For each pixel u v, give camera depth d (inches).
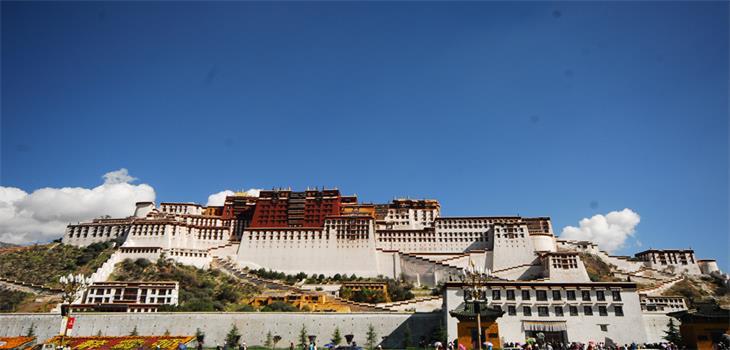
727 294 6628.9
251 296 5295.3
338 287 5812.0
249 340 3718.0
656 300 5280.5
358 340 3639.3
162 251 6279.5
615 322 3304.6
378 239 7475.4
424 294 5689.0
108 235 7007.9
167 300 4960.6
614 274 7219.5
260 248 6889.8
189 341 3309.5
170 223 6953.7
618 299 3376.0
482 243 7308.1
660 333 3801.7
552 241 7288.4
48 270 5851.4
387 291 5575.8
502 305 3393.2
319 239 6904.5
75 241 6998.0
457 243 7357.3
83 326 3818.9
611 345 3176.7
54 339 3331.7
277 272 6624.0
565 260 6210.6
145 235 6865.2
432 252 7308.1
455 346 3083.2
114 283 5022.1
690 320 2866.6
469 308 2910.9
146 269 5979.3
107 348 2984.7
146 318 3850.9
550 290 3427.7
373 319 3708.2
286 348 3353.8
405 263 6584.6
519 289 3435.0
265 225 7608.3
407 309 4601.4
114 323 3831.2
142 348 2962.6
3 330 3814.0
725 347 2691.9
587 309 3358.8
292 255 6806.1
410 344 3435.0
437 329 3494.1
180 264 6245.1
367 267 6628.9
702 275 7460.6
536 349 2723.9
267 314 3809.1
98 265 5910.4
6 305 4749.0
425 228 7500.0
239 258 6806.1
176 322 3826.3
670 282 6811.0
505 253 6786.4
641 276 7106.3
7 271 5777.6
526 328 3309.5
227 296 5226.4
